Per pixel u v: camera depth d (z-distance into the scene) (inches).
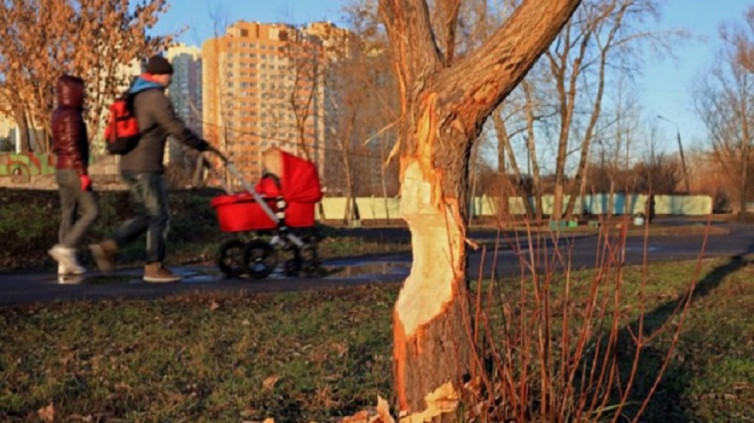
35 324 265.7
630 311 303.9
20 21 773.3
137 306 302.0
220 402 183.3
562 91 1498.5
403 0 150.1
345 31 1470.2
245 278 407.5
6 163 788.0
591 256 559.5
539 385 151.0
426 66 148.0
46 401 182.7
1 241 506.9
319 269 456.1
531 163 1496.1
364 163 2010.3
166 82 348.2
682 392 197.0
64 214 339.6
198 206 666.8
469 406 137.6
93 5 778.8
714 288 380.8
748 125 1967.3
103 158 738.2
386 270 467.8
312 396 189.3
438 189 145.3
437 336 145.0
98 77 794.2
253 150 1839.3
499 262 503.2
